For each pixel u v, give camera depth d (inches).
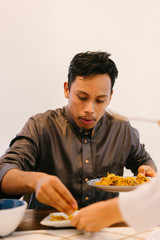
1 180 50.7
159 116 132.5
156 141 130.6
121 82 135.2
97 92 57.7
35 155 68.0
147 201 31.9
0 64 131.6
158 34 134.3
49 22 133.1
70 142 70.4
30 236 37.4
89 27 135.4
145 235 37.7
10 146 68.3
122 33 134.7
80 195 69.2
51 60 134.1
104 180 60.5
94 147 72.1
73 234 38.1
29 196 72.5
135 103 135.3
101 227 33.8
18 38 132.1
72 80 60.0
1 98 132.1
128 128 79.5
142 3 133.3
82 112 59.9
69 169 69.4
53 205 40.7
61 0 133.2
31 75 133.2
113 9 134.5
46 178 42.3
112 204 33.2
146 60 135.3
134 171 82.4
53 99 135.3
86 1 134.3
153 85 135.0
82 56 58.4
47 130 70.3
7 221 36.1
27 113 133.4
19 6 131.4
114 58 135.5
